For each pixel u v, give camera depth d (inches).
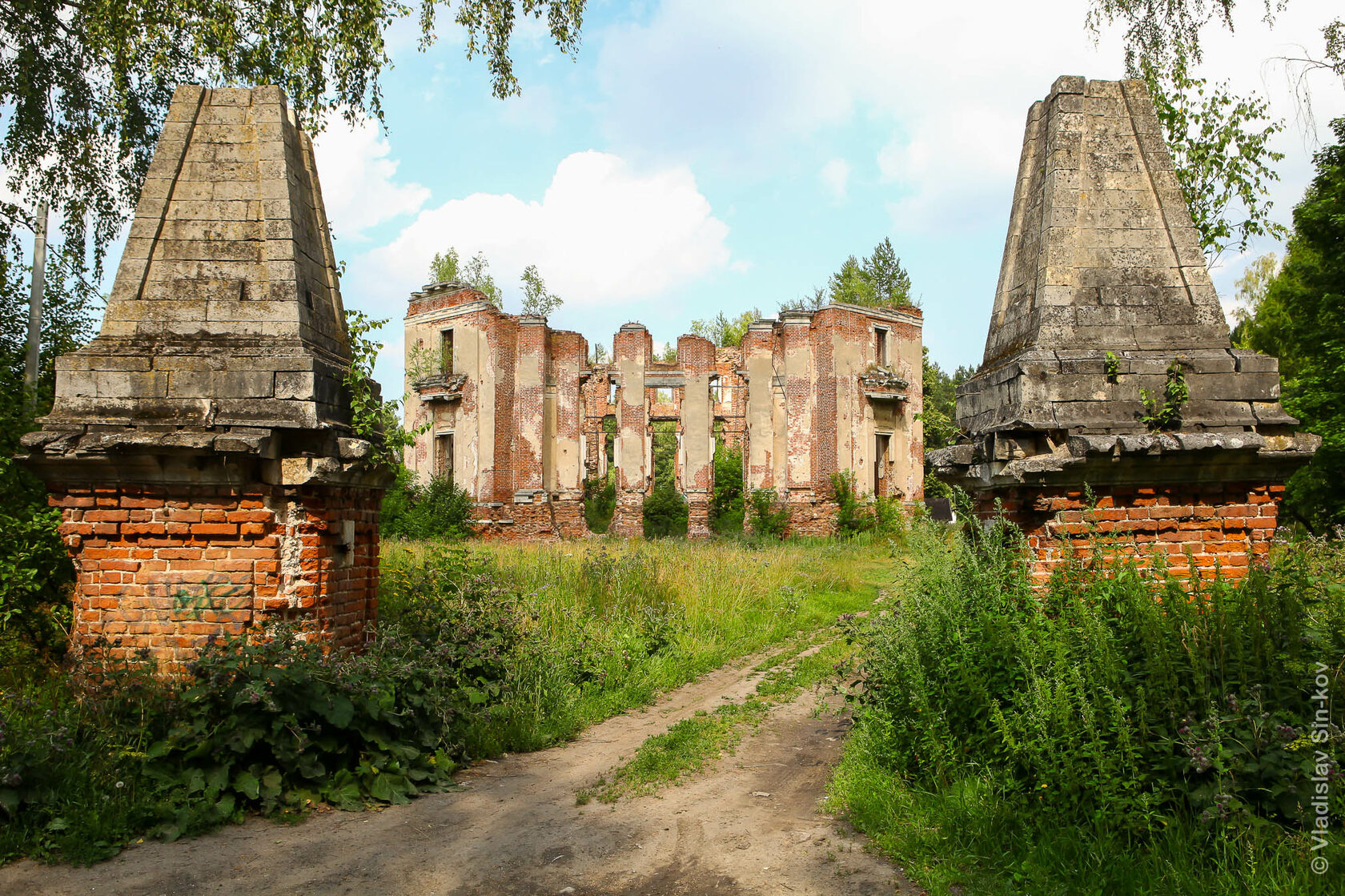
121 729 223.8
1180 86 401.7
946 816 194.9
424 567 397.4
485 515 1348.4
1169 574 232.1
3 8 491.5
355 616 305.7
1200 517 249.4
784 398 1386.6
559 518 1389.0
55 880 177.8
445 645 328.2
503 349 1385.3
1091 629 196.5
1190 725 174.4
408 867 190.2
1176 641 188.5
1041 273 265.6
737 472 1489.9
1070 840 171.8
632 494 1375.5
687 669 434.9
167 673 255.1
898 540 1176.8
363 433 288.4
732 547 1071.6
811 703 365.7
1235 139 391.5
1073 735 182.5
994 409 275.1
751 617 568.7
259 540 263.1
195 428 261.9
